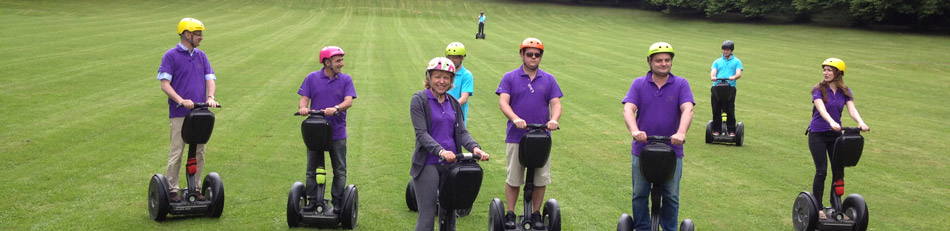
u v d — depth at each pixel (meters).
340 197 6.42
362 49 28.72
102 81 16.36
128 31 31.14
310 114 6.13
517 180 6.17
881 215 7.26
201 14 48.12
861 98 18.44
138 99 13.98
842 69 6.54
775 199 7.88
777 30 47.31
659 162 5.07
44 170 8.09
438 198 5.14
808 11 51.53
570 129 12.60
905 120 14.72
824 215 6.43
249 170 8.60
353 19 50.12
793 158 10.36
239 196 7.36
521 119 5.82
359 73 20.72
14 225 6.03
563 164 9.58
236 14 50.03
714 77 11.54
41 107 12.55
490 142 11.09
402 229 6.39
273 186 7.85
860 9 46.03
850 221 6.34
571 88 19.03
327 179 8.17
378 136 11.27
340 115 6.40
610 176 8.89
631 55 30.36
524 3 72.38
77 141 9.84
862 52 32.75
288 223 6.25
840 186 6.51
